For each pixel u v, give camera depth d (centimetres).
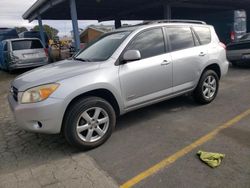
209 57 550
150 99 461
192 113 515
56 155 383
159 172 318
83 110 373
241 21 1523
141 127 461
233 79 816
